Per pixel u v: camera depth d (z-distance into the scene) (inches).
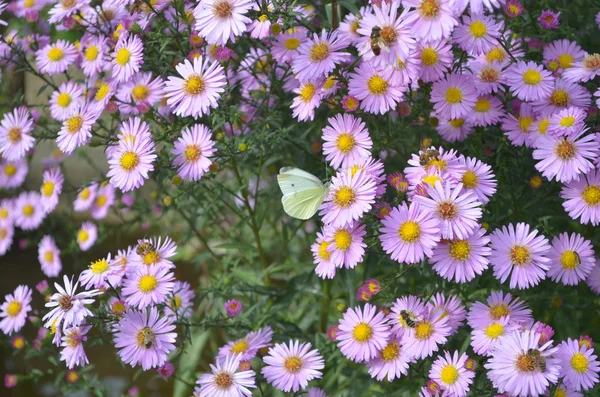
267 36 28.5
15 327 30.2
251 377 27.6
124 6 29.5
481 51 27.4
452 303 27.0
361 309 28.4
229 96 29.1
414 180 26.7
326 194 26.7
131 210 34.2
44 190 33.6
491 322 26.6
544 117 27.7
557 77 28.4
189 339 28.3
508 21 28.5
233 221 35.3
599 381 25.8
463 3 26.0
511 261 26.4
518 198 28.9
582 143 26.8
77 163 41.8
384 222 26.1
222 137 28.7
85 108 29.2
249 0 27.6
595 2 29.6
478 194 26.6
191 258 37.1
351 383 30.0
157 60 29.3
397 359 27.1
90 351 36.4
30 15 32.0
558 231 29.6
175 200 32.1
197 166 27.9
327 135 27.8
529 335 25.6
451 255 26.1
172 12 29.7
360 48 27.0
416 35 26.4
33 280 39.3
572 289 29.1
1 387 35.8
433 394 26.3
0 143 30.6
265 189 32.1
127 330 27.1
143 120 29.6
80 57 30.8
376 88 27.4
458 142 29.4
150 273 27.5
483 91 27.9
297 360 27.8
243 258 34.6
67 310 26.7
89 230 34.6
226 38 27.6
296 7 29.1
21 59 31.3
